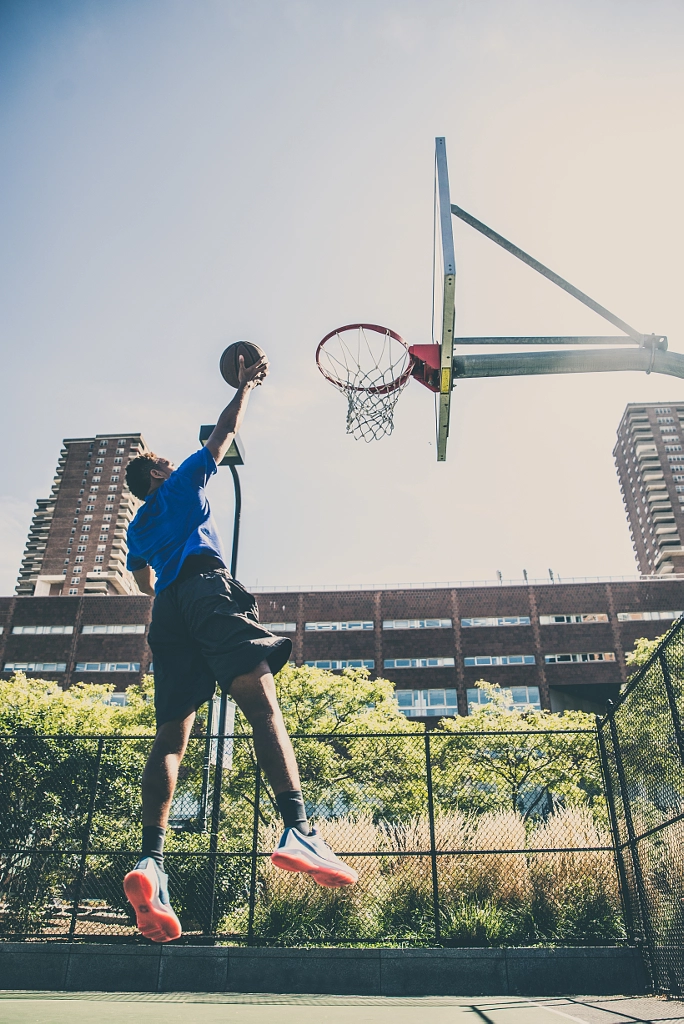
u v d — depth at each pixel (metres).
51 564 96.00
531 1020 4.43
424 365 6.80
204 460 2.01
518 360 6.73
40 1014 4.33
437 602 41.09
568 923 7.76
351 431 7.32
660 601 40.56
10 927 8.09
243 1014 4.70
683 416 101.44
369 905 8.17
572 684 39.09
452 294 6.29
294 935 7.70
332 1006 5.48
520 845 8.59
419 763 13.08
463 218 6.67
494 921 7.68
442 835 8.70
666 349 6.67
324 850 1.52
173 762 1.77
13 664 44.88
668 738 5.81
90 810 8.07
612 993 6.58
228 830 10.09
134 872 1.54
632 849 6.93
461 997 6.35
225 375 2.90
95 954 6.94
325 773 13.12
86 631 45.34
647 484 96.50
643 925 6.71
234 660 1.65
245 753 14.89
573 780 13.21
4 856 8.44
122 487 99.69
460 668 39.44
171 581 1.86
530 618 40.44
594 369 6.57
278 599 41.78
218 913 8.30
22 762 9.00
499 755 14.00
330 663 39.97
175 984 6.79
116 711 22.41
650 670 6.13
